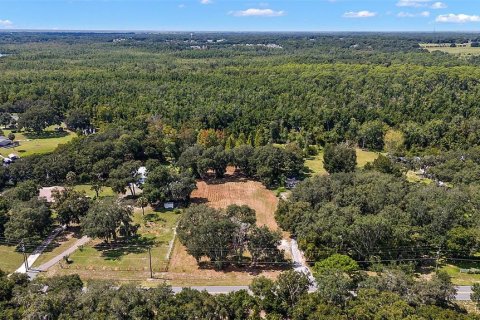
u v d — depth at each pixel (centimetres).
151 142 14750
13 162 13350
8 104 19875
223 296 6481
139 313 5812
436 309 5972
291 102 19300
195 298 6188
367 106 19238
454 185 11700
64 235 9888
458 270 8256
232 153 13562
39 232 9644
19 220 9056
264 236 8288
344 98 19750
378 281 6725
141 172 13188
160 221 10556
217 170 13550
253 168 13325
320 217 8850
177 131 16475
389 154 15050
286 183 12925
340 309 6109
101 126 17775
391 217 8644
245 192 12506
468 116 17738
